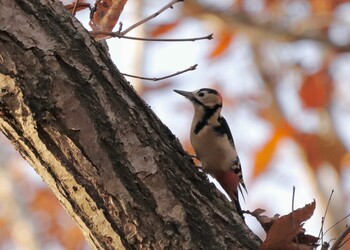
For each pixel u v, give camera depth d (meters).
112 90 7.10
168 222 6.89
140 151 7.00
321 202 17.45
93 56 7.10
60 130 6.77
